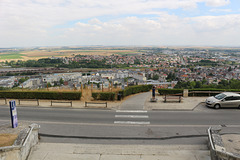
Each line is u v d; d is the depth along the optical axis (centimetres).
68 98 2088
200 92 2266
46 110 1719
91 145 1050
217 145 874
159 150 983
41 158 895
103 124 1366
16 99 2145
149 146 1039
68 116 1546
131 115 1566
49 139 1130
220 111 1683
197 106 1841
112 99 2042
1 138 966
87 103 1942
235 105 1752
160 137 1151
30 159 887
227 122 1407
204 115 1567
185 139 1128
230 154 738
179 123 1384
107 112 1653
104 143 1076
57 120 1451
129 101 2023
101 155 923
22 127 1144
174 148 1017
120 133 1209
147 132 1224
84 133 1210
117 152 958
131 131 1240
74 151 974
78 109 1748
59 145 1050
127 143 1077
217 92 2233
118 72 13738
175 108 1753
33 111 1689
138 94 2480
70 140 1116
